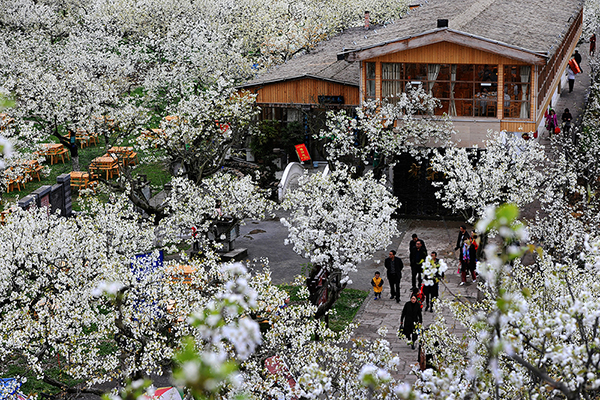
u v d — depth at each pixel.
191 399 14.01
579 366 11.31
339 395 16.56
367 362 16.94
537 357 14.78
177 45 68.88
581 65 73.19
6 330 20.03
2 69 60.06
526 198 30.69
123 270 20.00
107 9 92.06
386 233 25.73
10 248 22.58
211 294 20.67
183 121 34.62
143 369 18.45
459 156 31.67
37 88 46.41
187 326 18.47
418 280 29.78
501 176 30.67
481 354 15.76
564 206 29.67
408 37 37.91
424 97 38.00
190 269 21.94
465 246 29.83
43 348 19.78
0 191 41.84
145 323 19.09
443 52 38.03
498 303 8.91
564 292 17.27
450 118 38.22
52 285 22.62
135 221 26.73
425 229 38.34
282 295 19.33
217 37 69.88
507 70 37.62
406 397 11.20
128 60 67.12
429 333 19.22
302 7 92.12
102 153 53.81
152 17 90.88
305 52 60.41
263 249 35.84
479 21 43.44
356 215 26.02
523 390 13.87
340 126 38.06
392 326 27.11
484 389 12.92
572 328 11.01
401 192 40.09
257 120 48.00
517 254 8.34
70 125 46.22
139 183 37.72
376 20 86.19
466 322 18.92
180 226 34.88
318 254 24.98
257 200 32.31
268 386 16.53
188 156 34.56
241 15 93.31
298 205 28.28
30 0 89.00
